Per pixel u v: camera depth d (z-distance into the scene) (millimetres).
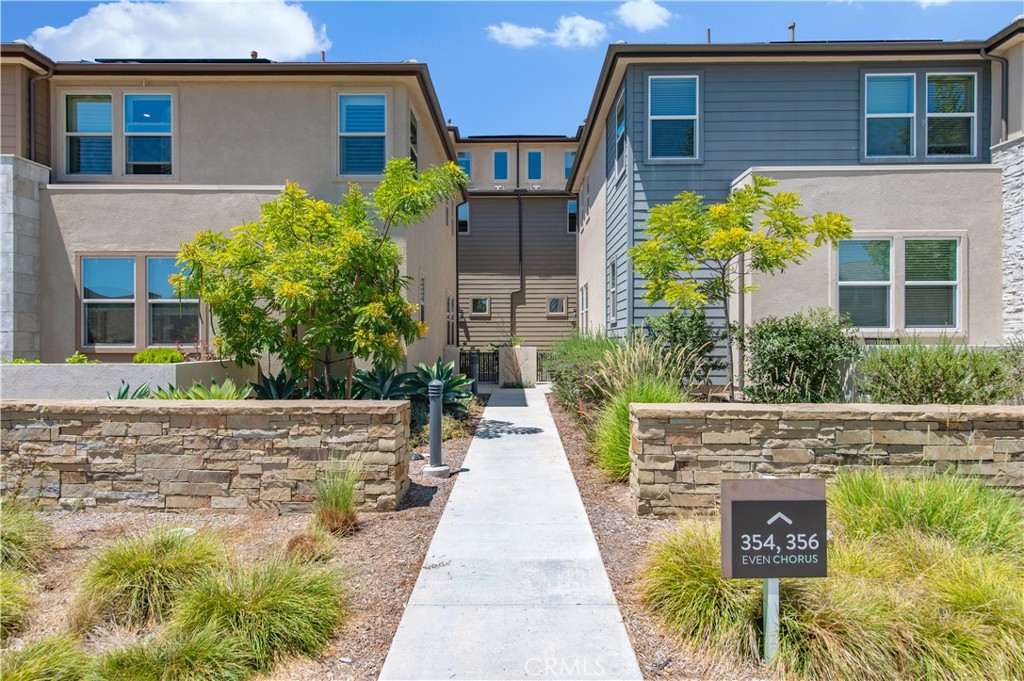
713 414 5371
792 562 3225
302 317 8109
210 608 3484
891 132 11867
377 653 3391
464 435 9109
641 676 3131
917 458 5371
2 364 8016
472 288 23594
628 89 11969
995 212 10430
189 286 7938
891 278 10367
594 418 8188
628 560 4500
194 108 11906
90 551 4691
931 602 3447
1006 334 10352
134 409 5609
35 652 3238
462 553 4613
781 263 8742
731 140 11906
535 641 3432
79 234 10977
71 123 12047
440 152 16859
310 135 11859
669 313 10891
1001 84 11492
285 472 5578
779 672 3150
